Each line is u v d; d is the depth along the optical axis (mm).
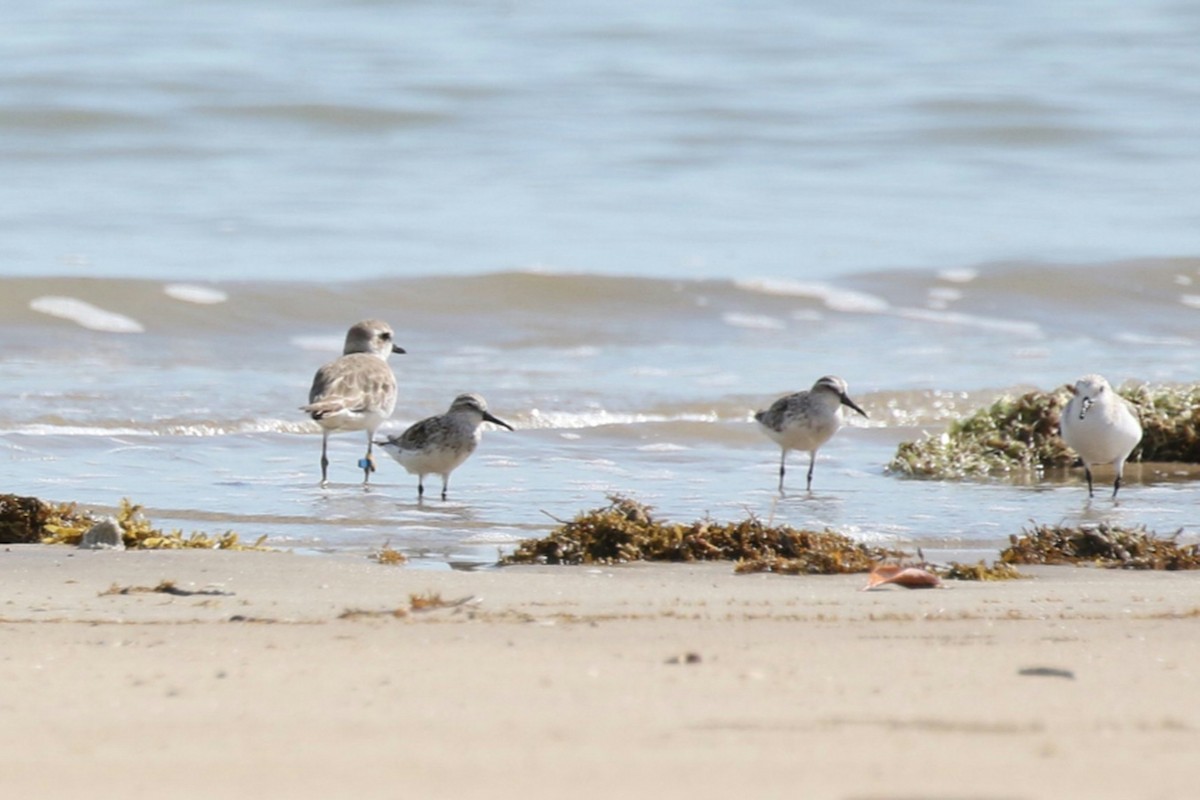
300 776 4738
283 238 25641
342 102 33375
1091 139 33938
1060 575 10211
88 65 34531
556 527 12602
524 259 24781
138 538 10914
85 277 22250
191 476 14742
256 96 33375
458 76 36125
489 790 4543
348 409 15109
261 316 21891
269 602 8414
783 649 6980
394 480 14945
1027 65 39938
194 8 41500
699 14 44000
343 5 42750
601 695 5926
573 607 8273
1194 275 24734
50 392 18016
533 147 32094
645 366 20281
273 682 6211
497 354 20797
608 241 26125
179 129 31812
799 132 33625
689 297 23297
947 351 21297
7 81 33000
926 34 43094
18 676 6367
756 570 10195
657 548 10906
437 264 24234
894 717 5535
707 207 28578
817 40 41719
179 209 27234
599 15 43031
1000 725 5418
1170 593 9016
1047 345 21734
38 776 4770
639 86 36344
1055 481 15539
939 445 16250
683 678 6246
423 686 6102
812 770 4723
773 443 17219
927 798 4348
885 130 33844
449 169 30578
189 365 19844
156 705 5789
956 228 27469
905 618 7977
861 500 14180
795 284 23891
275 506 13375
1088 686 6148
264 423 17359
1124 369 20422
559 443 16828
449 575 9648
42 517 11312
